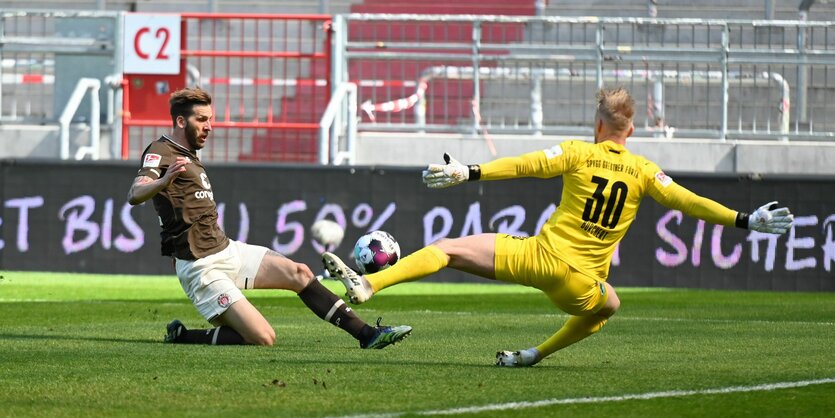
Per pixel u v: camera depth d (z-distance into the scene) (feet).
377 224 176.55
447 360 82.43
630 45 221.66
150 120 201.05
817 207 169.78
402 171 176.14
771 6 225.56
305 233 177.58
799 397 65.87
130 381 70.08
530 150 198.29
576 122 211.61
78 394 65.21
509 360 78.54
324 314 90.17
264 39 238.89
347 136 198.49
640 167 74.84
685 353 88.94
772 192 170.50
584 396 65.36
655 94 207.00
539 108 206.49
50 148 205.16
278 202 177.68
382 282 71.72
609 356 86.74
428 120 215.31
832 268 169.48
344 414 59.06
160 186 87.61
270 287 92.48
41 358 81.00
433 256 72.74
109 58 207.72
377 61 219.20
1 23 207.62
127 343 91.86
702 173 171.83
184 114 91.81
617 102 75.10
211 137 226.17
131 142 219.00
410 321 117.50
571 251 73.36
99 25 205.77
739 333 106.01
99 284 164.35
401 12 250.16
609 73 210.79
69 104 197.26
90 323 110.42
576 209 73.67
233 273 92.07
